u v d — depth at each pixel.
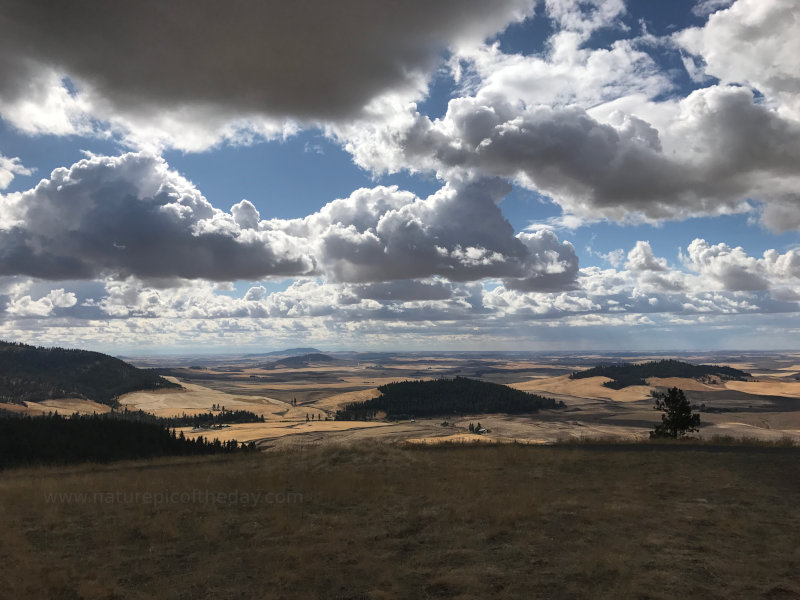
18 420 108.69
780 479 22.47
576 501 20.20
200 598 13.23
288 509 21.41
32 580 14.65
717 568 12.98
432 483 24.78
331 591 13.26
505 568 13.91
